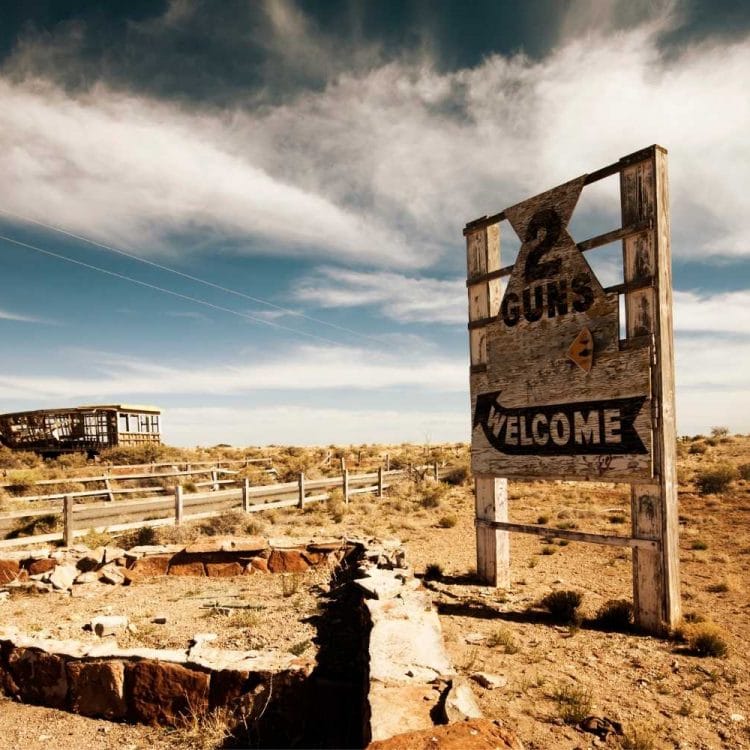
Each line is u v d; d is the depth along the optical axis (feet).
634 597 22.49
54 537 41.47
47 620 26.45
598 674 17.56
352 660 19.43
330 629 22.91
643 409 22.50
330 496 66.33
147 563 34.68
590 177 24.91
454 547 41.29
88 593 31.32
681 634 21.03
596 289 24.52
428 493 70.79
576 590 28.55
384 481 86.53
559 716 14.57
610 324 23.94
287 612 25.91
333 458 148.05
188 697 18.17
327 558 35.09
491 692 16.03
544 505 60.80
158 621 25.32
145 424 143.33
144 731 18.11
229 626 24.47
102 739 17.72
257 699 17.16
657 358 22.34
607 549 39.40
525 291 27.81
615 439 23.44
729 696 15.99
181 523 47.19
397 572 27.14
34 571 33.37
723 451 104.22
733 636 21.83
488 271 30.76
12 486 68.59
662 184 22.88
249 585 31.86
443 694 12.97
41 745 17.47
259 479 93.30
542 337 26.84
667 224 22.95
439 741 9.95
